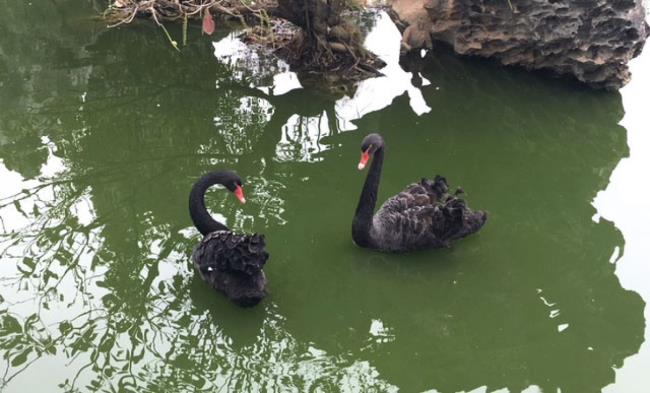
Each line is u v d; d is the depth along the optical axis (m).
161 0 4.91
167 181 3.41
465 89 4.53
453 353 2.52
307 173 3.53
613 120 4.21
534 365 2.47
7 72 4.56
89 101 4.23
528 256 2.98
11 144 3.72
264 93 4.39
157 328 2.53
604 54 4.32
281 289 2.72
